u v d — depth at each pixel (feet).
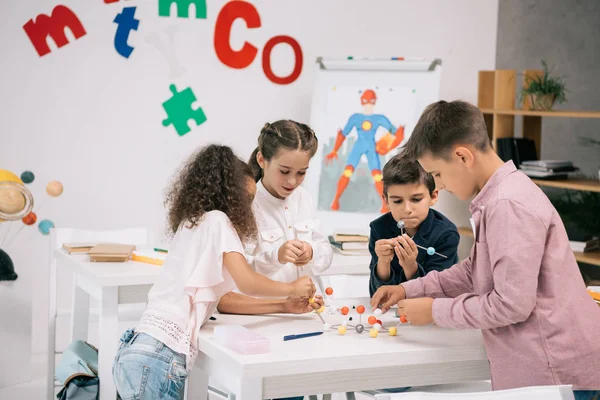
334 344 5.90
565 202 15.71
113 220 13.23
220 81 13.76
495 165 5.84
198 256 6.27
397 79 13.83
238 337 5.71
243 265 6.21
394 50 15.01
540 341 5.57
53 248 10.36
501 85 14.71
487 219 5.65
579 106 16.10
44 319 12.73
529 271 5.42
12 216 10.31
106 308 8.38
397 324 6.56
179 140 13.57
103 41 12.91
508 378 5.70
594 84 15.92
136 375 6.05
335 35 14.51
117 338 8.43
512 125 15.15
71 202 12.91
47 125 12.67
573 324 5.59
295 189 8.49
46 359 12.71
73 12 12.66
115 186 13.19
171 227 6.79
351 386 5.76
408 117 13.73
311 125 13.99
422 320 6.05
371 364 5.69
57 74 12.66
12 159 12.50
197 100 13.65
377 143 13.74
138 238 10.77
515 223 5.47
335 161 13.85
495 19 15.74
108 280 8.33
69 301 12.92
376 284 7.30
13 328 12.09
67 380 8.16
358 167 13.79
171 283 6.34
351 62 13.94
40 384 12.14
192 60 13.53
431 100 13.69
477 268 5.85
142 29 13.14
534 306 5.57
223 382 5.80
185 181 6.59
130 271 8.62
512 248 5.44
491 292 5.61
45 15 12.50
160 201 13.51
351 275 9.16
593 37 15.85
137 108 13.23
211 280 6.21
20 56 12.40
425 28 15.19
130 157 13.25
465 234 15.33
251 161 8.27
